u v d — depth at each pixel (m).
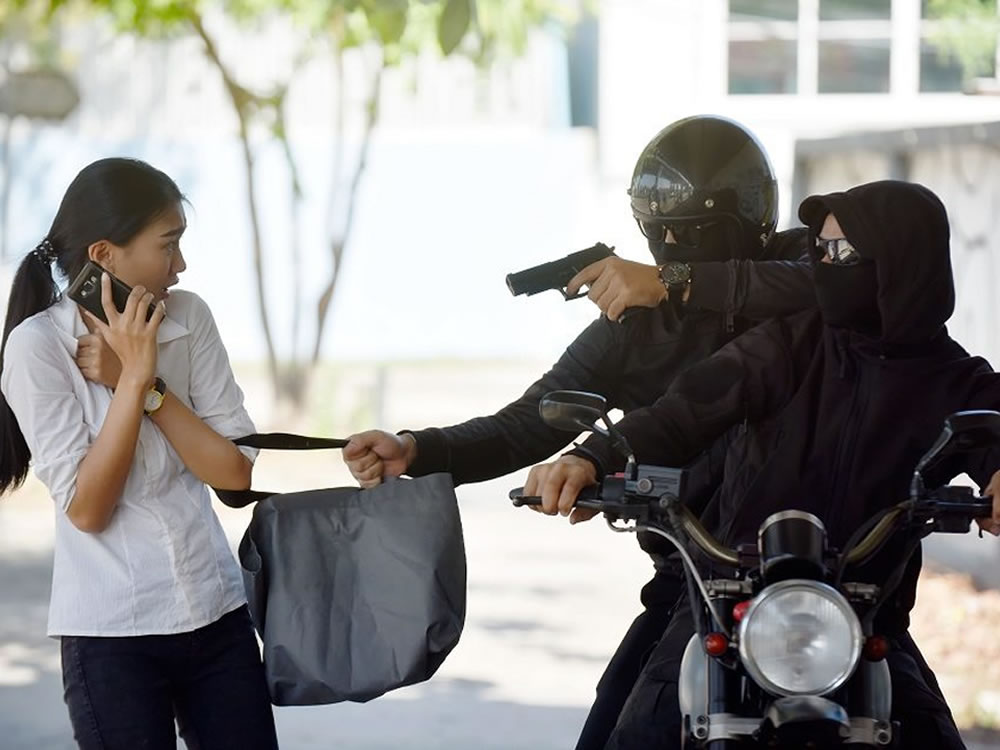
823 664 5.48
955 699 13.80
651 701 6.57
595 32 43.84
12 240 42.66
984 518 6.16
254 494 7.62
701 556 6.80
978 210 18.03
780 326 7.08
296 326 32.97
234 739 7.34
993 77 31.72
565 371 8.27
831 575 5.88
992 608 16.80
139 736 7.16
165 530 7.30
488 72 38.16
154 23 32.78
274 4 31.64
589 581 19.80
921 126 19.22
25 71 39.19
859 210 6.62
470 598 18.69
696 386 6.99
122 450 7.04
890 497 6.61
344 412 33.22
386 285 43.28
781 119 33.06
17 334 7.24
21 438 7.46
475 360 43.50
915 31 32.12
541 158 42.53
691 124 8.18
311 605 7.36
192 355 7.58
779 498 6.66
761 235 8.20
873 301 6.67
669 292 7.65
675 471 6.28
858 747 5.75
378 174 42.94
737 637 5.71
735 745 5.79
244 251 42.75
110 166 7.30
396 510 7.42
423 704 14.14
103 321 7.14
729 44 33.50
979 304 18.05
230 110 44.34
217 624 7.44
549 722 13.48
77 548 7.27
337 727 13.38
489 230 42.97
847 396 6.72
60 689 14.59
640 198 8.20
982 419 5.93
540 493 6.50
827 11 32.91
